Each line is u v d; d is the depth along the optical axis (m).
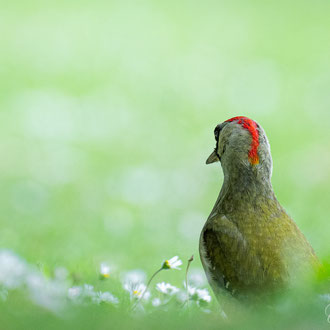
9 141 19.16
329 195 15.57
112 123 21.05
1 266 7.18
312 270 6.43
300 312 5.86
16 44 28.41
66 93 23.81
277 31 31.09
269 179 7.13
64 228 12.79
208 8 34.19
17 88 24.06
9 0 33.62
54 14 32.19
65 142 19.47
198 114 22.47
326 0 33.97
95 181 16.78
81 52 27.98
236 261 6.59
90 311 6.33
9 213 13.86
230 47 29.28
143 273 8.67
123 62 27.30
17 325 5.95
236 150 7.08
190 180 16.70
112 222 13.38
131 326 6.00
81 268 9.27
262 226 6.77
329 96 23.17
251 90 24.28
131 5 34.38
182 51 28.72
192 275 8.87
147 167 17.95
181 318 6.28
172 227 13.33
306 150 18.97
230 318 6.41
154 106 22.98
